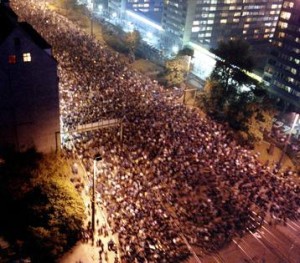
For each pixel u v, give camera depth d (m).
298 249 48.72
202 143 67.19
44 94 54.53
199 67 138.00
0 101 51.69
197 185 56.53
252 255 47.00
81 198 48.69
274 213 53.88
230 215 52.25
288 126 95.25
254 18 167.88
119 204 50.12
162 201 52.25
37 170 51.81
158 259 43.69
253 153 71.69
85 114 70.31
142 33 182.00
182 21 150.25
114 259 42.91
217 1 151.12
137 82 90.62
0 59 49.03
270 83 118.19
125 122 69.31
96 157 42.72
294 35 105.56
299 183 63.62
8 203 45.31
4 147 55.12
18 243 41.41
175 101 85.44
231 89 90.81
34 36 55.06
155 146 63.44
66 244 43.19
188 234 48.03
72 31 121.38
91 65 93.88
